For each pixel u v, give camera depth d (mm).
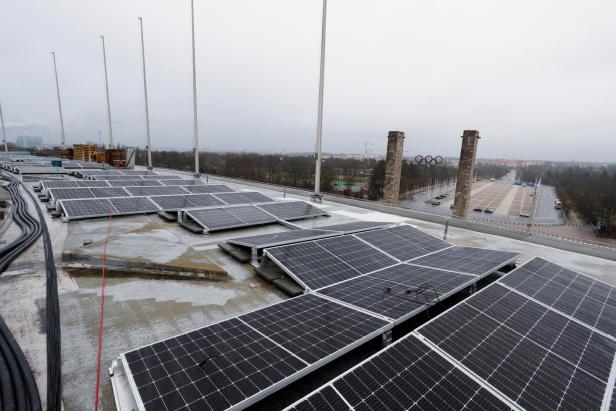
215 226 21828
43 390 7945
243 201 30938
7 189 35438
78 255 15656
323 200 38438
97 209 24719
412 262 15953
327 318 9664
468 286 13062
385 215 31094
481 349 8273
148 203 27016
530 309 10625
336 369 8820
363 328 9023
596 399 7070
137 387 6641
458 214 30750
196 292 13344
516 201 98812
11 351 9039
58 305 11516
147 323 10984
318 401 6297
